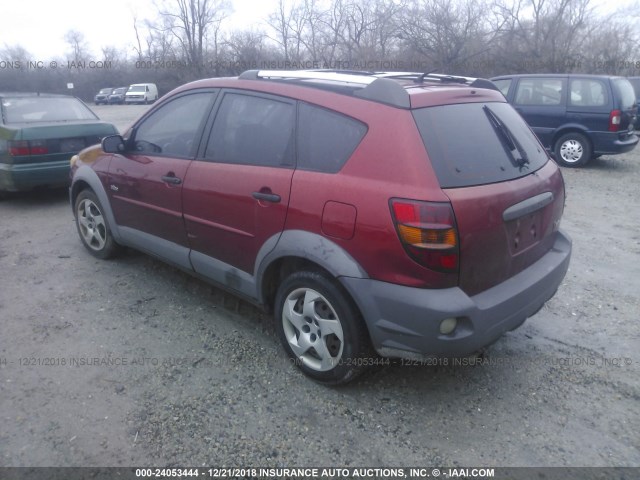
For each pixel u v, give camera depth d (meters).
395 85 2.91
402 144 2.76
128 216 4.51
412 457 2.71
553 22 23.73
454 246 2.66
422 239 2.63
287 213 3.14
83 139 7.06
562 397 3.19
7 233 6.01
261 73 3.62
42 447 2.71
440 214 2.62
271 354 3.58
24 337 3.73
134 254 5.31
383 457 2.71
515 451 2.76
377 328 2.84
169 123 4.13
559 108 10.44
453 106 3.07
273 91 3.42
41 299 4.32
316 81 3.33
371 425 2.93
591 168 10.58
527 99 10.82
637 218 6.94
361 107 2.97
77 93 43.75
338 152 3.00
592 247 5.79
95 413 2.97
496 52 23.33
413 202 2.64
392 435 2.86
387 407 3.08
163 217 4.10
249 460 2.67
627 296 4.55
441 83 3.42
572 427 2.94
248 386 3.24
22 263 5.07
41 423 2.88
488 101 3.38
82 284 4.61
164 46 30.64
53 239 5.79
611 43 25.00
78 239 5.79
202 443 2.77
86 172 4.88
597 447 2.79
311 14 26.22
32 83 39.69
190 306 4.24
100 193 4.73
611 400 3.17
